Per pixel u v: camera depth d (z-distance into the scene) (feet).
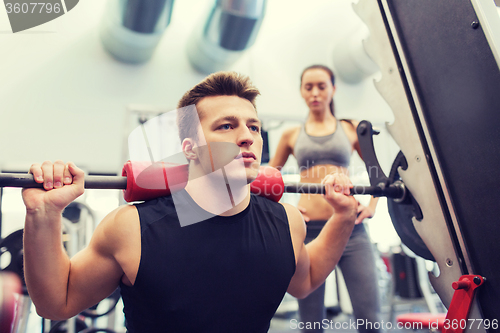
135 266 1.92
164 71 9.79
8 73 8.52
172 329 2.00
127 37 8.35
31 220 1.84
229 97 2.15
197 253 2.01
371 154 3.17
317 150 4.65
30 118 8.48
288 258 2.27
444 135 2.80
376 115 11.84
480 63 2.50
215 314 2.03
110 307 5.41
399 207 3.28
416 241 3.18
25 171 8.23
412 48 3.02
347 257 4.14
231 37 8.27
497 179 2.43
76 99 8.89
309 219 4.40
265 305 2.17
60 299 1.93
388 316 7.65
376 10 3.26
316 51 11.61
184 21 10.17
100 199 8.21
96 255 1.99
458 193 2.71
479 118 2.52
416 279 7.99
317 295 4.13
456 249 2.70
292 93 11.21
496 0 2.69
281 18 11.46
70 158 8.63
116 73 9.33
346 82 11.68
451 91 2.72
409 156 3.01
